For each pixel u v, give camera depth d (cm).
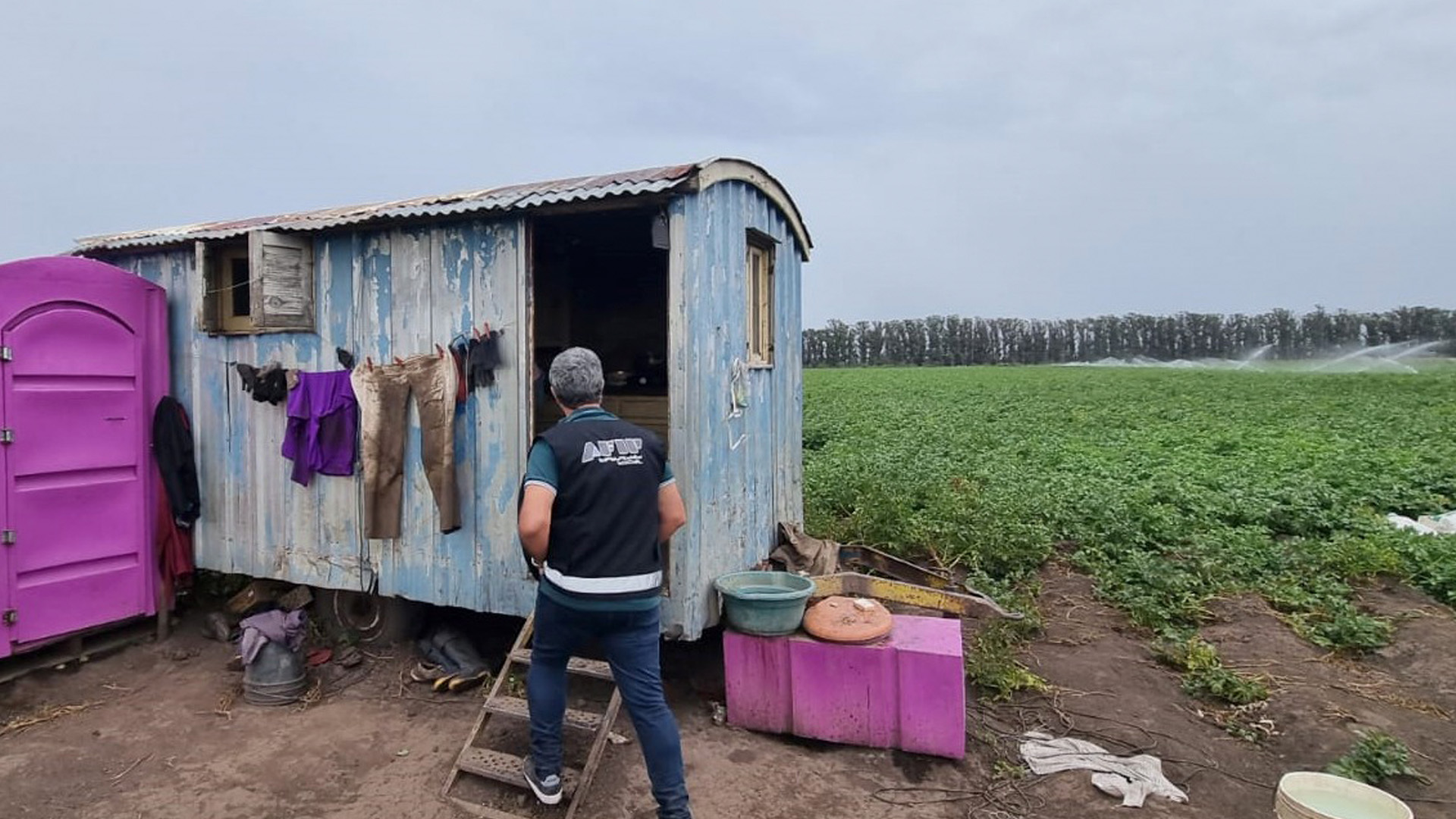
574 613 321
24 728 445
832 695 421
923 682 409
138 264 596
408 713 463
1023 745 427
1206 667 513
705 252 446
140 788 384
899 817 363
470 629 564
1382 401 2244
